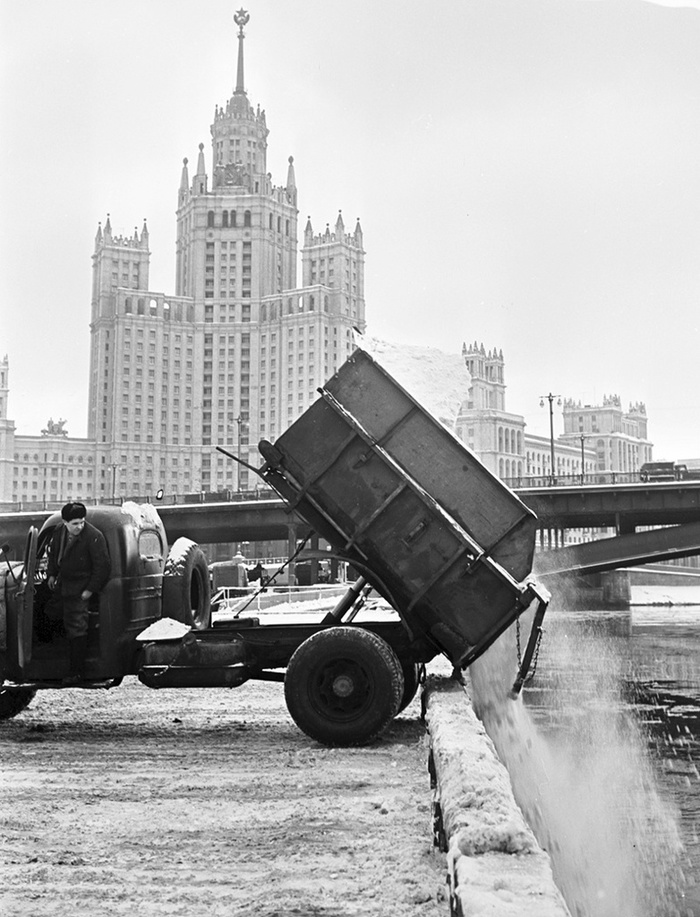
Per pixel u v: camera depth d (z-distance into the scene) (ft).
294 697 28.19
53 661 30.96
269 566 225.76
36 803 20.86
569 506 181.68
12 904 14.21
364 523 28.07
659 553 165.17
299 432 28.60
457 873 9.26
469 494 28.07
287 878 15.16
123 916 13.66
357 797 20.97
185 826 18.75
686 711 70.64
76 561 30.30
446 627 27.84
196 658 30.58
